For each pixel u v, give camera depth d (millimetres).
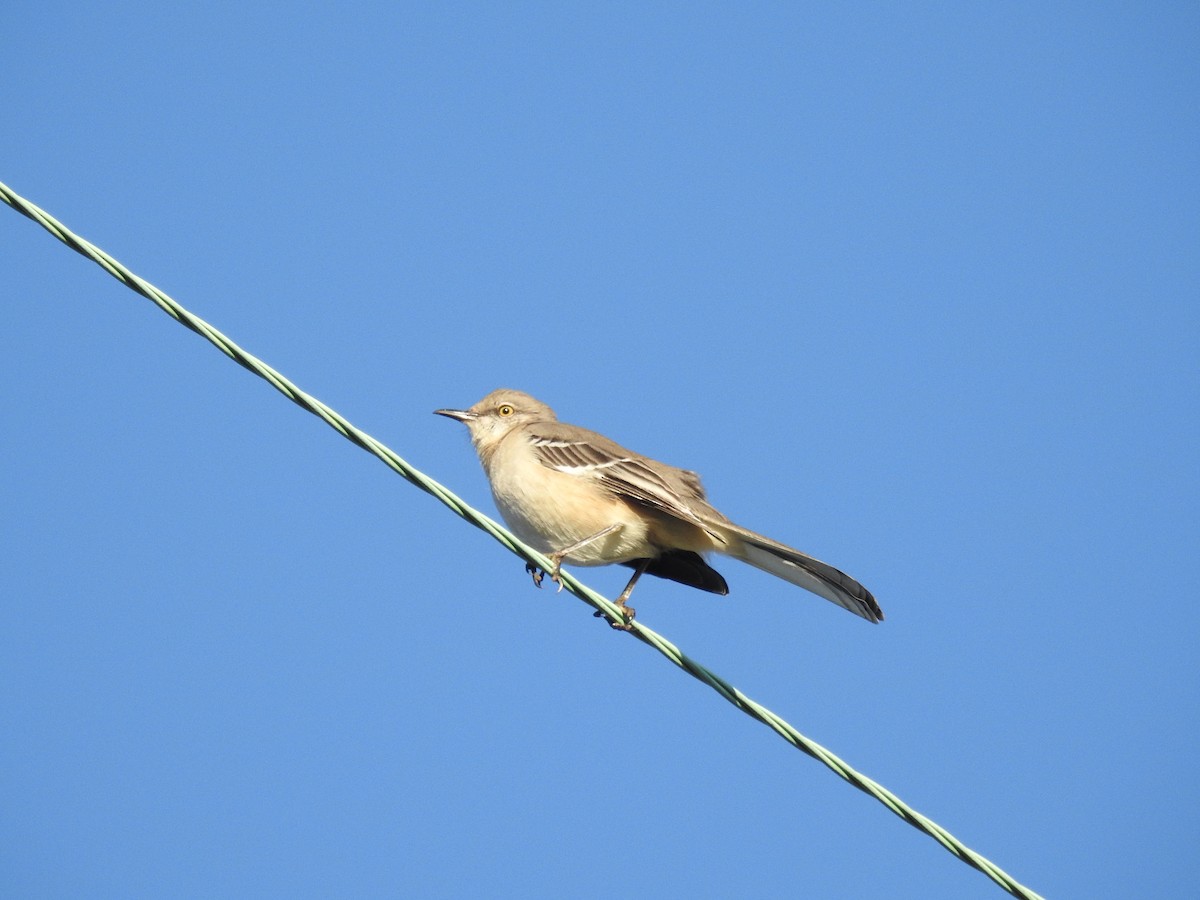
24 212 8320
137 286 8461
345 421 8719
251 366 8539
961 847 8516
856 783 8648
